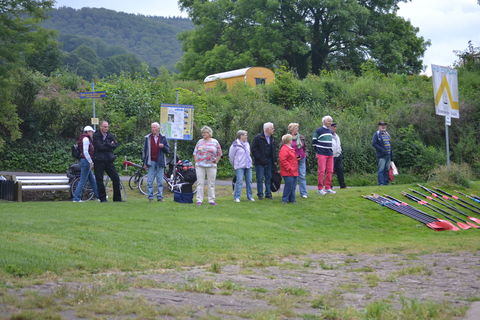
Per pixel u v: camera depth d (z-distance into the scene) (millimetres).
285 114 32219
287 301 6480
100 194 15641
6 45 24016
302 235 13141
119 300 6090
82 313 5535
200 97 33219
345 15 55000
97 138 15562
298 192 19078
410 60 63750
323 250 11188
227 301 6473
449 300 6836
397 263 9875
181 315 5672
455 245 12391
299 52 56125
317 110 34844
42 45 25375
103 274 7648
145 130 28891
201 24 63406
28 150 26734
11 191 17844
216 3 60906
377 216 15906
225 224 12953
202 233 11625
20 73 26625
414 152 30500
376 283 7953
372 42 58906
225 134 28625
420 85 42438
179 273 8125
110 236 10328
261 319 5629
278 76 38469
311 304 6516
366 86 40781
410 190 18578
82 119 28469
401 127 32844
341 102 38062
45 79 34156
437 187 19375
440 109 20391
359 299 6859
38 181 18156
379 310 5984
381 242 12812
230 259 9539
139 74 34594
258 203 16109
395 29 61969
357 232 14359
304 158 17078
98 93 18078
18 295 6152
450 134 33656
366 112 36156
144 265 8500
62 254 8430
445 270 9156
